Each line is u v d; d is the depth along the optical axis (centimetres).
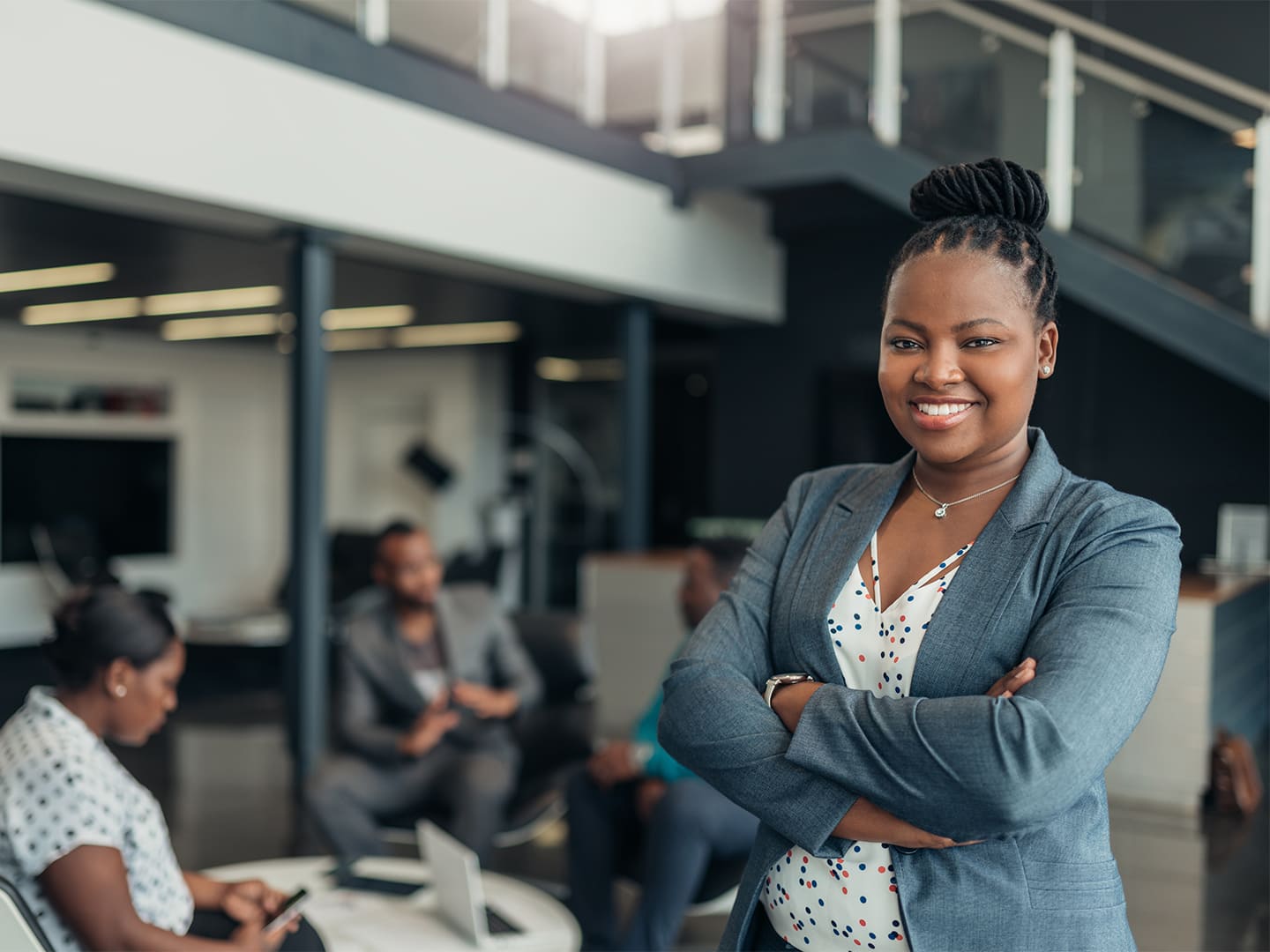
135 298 744
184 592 1033
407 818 351
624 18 646
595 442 1041
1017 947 98
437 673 373
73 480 972
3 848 165
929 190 109
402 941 228
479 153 533
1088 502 104
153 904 182
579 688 438
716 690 111
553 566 1043
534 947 228
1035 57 565
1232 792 455
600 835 310
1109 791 475
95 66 375
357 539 901
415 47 504
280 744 579
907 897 101
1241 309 523
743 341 805
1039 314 105
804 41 641
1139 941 321
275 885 263
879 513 115
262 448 1095
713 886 284
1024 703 92
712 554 298
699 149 676
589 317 818
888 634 108
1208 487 644
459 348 1026
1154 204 541
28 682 757
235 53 421
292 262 475
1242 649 541
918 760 94
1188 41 529
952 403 104
